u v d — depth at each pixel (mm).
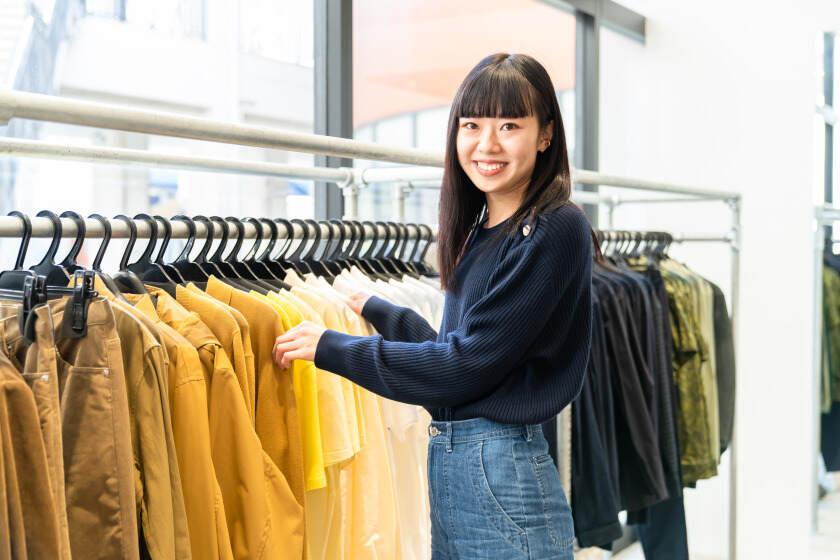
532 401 1488
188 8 2904
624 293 2576
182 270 1509
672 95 4047
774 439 3859
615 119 4188
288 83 2805
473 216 1636
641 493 2564
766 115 3844
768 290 3855
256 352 1428
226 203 3160
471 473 1498
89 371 1131
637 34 4055
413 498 1782
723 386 3107
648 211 4117
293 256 1746
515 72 1483
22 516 1017
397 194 2158
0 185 2477
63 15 2490
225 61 2945
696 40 3988
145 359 1182
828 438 3764
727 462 3990
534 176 1551
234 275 1587
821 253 3746
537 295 1437
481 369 1429
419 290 1824
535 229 1455
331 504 1590
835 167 3711
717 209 3951
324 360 1411
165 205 3004
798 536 3832
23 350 1107
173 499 1200
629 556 3787
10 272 1208
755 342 3887
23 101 1051
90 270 1234
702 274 3990
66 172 2656
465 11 3613
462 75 3695
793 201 3801
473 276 1542
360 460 1626
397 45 3350
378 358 1416
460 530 1534
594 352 2385
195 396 1242
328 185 2682
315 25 2721
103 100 2652
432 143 3574
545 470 1521
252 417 1357
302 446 1462
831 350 3744
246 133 1352
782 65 3807
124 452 1130
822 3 3719
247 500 1297
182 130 1251
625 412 2518
